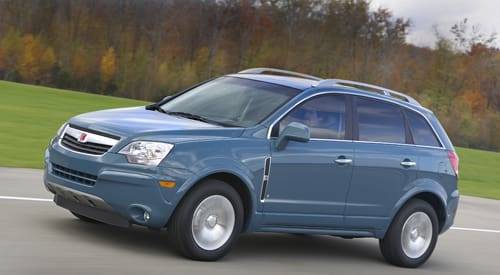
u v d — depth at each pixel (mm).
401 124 11773
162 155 9180
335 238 13734
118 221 9359
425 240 12031
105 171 9172
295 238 13062
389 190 11383
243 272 9453
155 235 10992
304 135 10055
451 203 12359
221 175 9633
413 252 11883
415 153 11766
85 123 9758
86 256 9141
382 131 11453
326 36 131125
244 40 132875
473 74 120688
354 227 11156
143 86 130625
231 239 9750
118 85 131125
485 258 13555
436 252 13570
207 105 10688
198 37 131500
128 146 9195
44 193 14258
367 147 11102
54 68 130000
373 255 12500
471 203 24203
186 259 9609
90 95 82625
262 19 132500
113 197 9156
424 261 12031
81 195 9391
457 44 122125
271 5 131750
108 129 9461
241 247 11305
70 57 130375
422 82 123750
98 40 131250
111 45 131125
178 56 131750
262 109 10359
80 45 130625
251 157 9781
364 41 128875
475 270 12266
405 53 126125
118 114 10211
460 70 121562
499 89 119625
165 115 10359
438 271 11852
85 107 61312
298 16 131125
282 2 131500
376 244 13711
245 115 10305
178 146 9273
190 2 131125
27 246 9273
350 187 10898
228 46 132625
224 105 10594
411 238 11852
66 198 9867
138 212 9195
